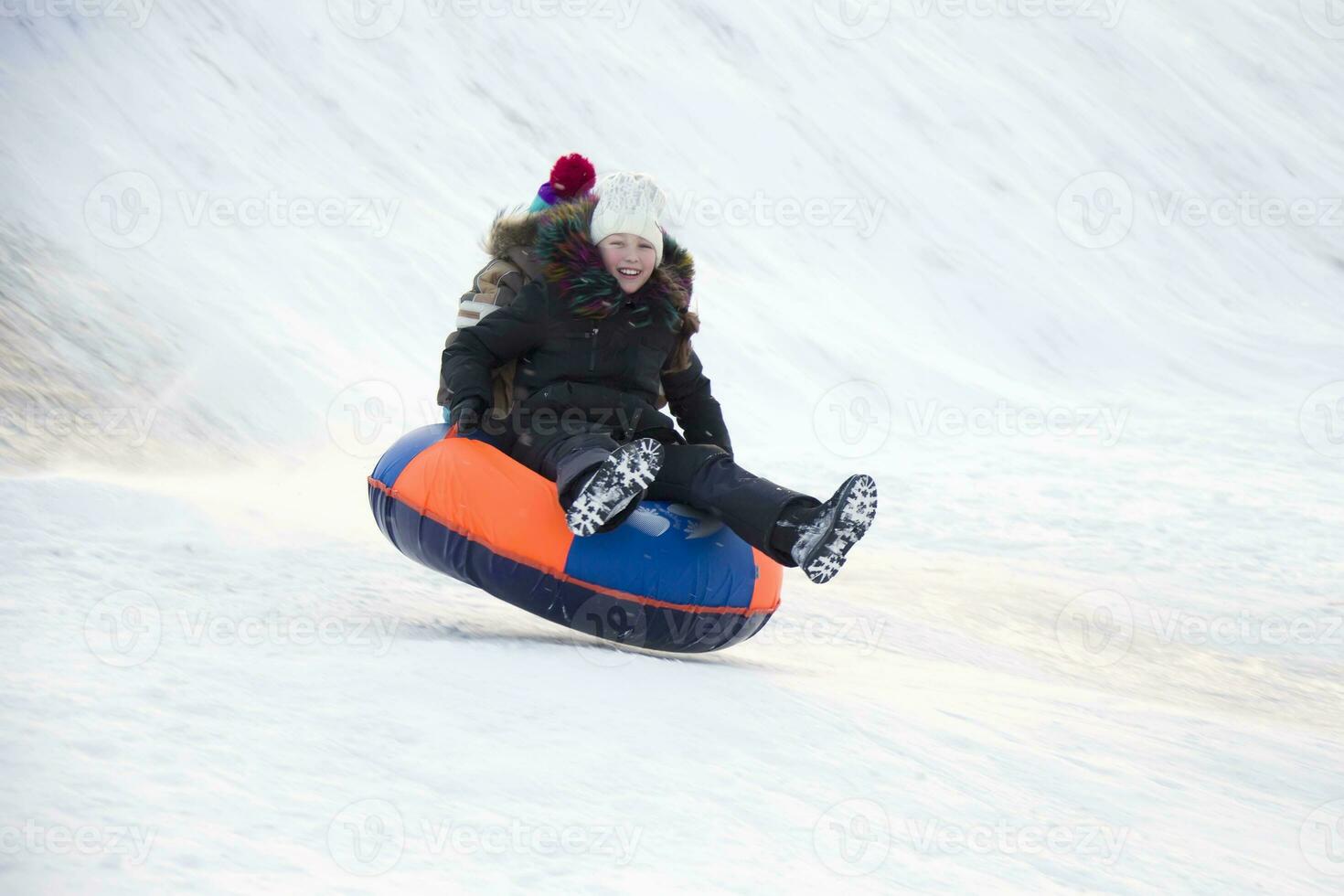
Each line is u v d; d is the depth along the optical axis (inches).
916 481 1664.6
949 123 3902.6
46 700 281.1
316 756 280.1
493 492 462.6
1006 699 570.3
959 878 286.5
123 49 2054.6
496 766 294.0
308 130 2314.2
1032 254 3467.0
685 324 502.9
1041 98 4308.6
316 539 615.5
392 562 601.3
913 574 1136.2
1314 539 1521.9
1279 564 1401.3
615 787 296.0
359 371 1545.3
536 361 489.1
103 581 430.9
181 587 447.2
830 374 2422.5
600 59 3307.1
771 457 1800.0
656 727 350.3
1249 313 3747.5
